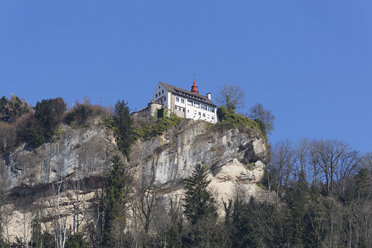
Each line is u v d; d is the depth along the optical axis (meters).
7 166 95.19
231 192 103.44
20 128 98.50
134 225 88.69
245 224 83.62
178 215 91.19
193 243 81.56
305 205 92.44
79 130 98.06
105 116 101.06
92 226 92.44
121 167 93.75
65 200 93.94
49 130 97.06
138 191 96.38
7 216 91.31
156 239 83.25
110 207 87.50
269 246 82.69
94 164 95.62
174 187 100.19
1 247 79.62
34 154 95.50
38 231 83.88
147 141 101.56
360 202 99.81
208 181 94.69
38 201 94.06
